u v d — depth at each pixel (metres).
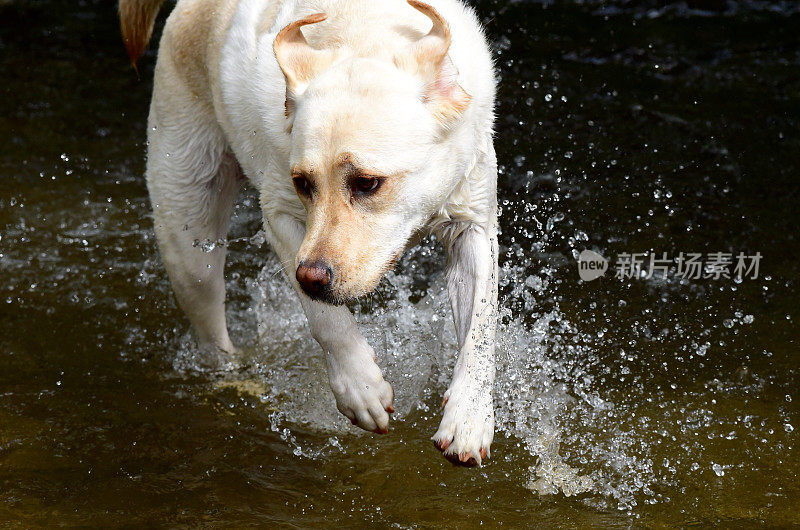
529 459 5.84
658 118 10.30
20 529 5.21
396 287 7.29
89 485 5.64
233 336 7.41
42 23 13.50
